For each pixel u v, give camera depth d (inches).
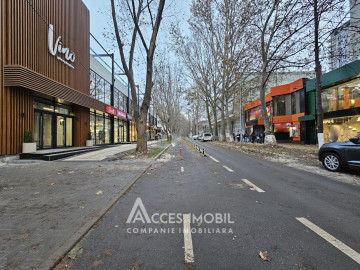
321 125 482.9
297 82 938.1
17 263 93.7
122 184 237.1
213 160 458.0
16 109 440.8
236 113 1631.4
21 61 446.9
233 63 742.5
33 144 468.1
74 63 668.7
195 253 103.7
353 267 91.8
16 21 436.8
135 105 553.9
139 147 544.1
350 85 637.9
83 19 733.3
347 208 164.1
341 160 299.0
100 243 114.0
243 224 135.9
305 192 208.4
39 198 187.6
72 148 613.9
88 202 176.6
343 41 565.3
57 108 616.4
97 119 880.3
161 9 486.9
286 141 1053.2
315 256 100.1
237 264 94.7
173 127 1823.3
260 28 663.1
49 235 119.5
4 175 291.1
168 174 304.8
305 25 490.9
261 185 236.7
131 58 553.0
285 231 126.0
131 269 91.5
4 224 134.2
